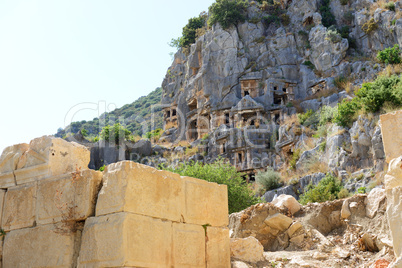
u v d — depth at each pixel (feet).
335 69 193.06
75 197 23.89
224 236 27.84
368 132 109.40
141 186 22.91
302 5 227.61
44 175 25.82
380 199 33.30
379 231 31.48
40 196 25.44
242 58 217.77
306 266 29.22
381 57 171.53
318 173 117.80
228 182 84.48
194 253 25.43
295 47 217.36
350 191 101.09
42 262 24.00
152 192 23.52
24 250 25.00
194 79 228.02
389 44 180.96
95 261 21.89
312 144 140.46
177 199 25.16
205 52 227.81
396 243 19.69
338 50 195.21
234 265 28.91
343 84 178.70
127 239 21.36
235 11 227.20
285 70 211.00
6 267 25.41
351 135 114.73
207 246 26.53
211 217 27.40
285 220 36.17
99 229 22.12
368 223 32.99
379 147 101.24
